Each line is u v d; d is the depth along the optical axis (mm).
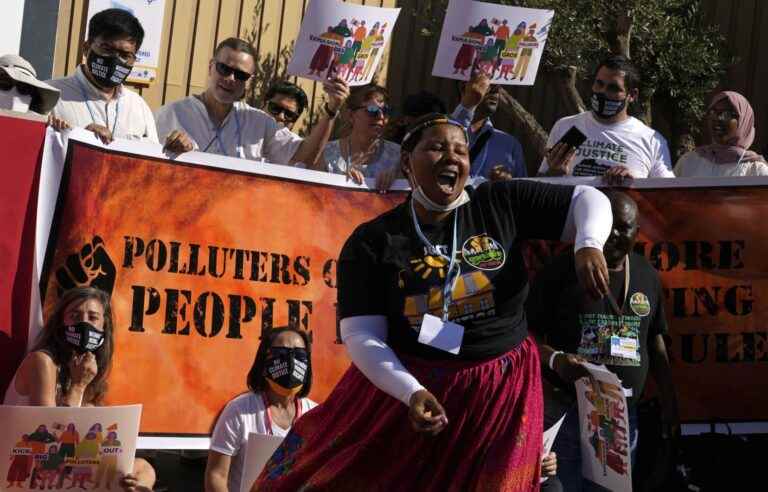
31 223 11617
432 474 7793
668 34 21031
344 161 14992
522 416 7766
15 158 11594
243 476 10984
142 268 12195
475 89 14227
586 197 7988
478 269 7922
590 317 12109
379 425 7828
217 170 12680
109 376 11938
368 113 14812
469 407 7770
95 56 13109
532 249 13922
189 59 20031
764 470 14000
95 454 9992
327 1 13867
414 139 8188
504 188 8188
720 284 14125
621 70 14438
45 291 11656
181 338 12336
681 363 14078
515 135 22781
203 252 12516
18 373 10820
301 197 13094
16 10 18125
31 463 9852
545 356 11609
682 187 14102
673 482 13844
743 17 23203
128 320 12078
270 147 14914
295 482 8148
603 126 14688
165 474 14703
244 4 20484
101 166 12047
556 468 11727
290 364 11711
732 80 23156
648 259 14023
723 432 14078
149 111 14117
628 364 12102
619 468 11016
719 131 15555
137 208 12211
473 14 14336
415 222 8070
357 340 7867
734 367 14125
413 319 7852
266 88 20672
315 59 13984
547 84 23078
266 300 12812
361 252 8031
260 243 12836
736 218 14117
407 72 22094
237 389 12523
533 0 19812
